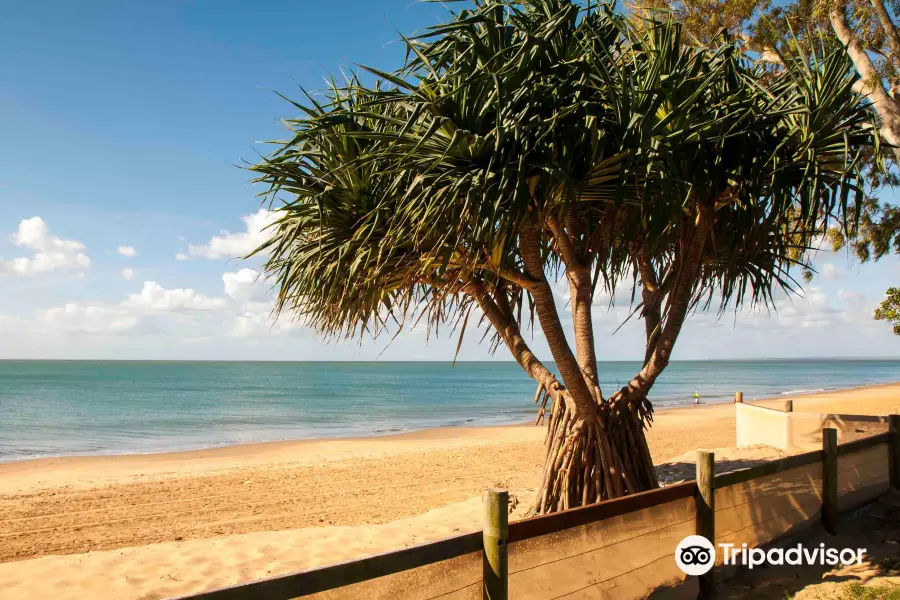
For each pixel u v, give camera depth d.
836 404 22.70
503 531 2.64
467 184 3.88
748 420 9.70
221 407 36.25
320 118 4.11
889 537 4.77
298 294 5.09
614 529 3.23
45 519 8.30
